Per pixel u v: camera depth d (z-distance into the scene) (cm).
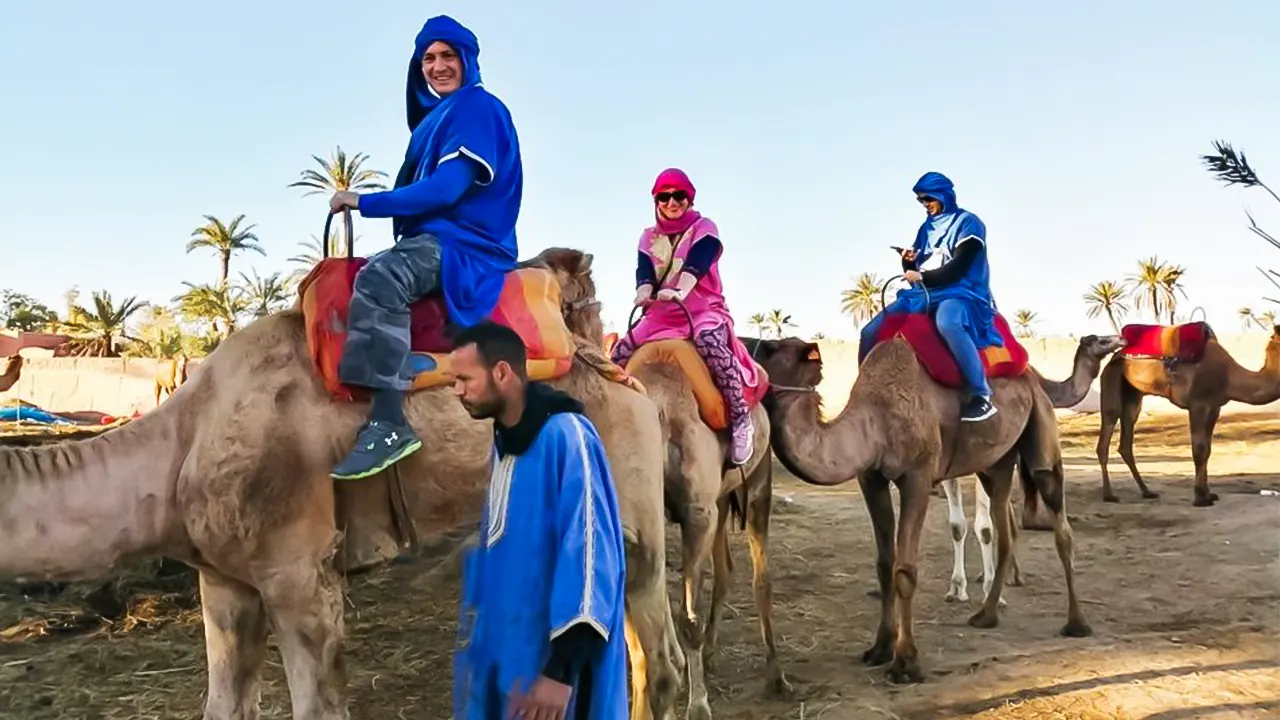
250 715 403
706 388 520
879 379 642
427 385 394
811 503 1434
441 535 406
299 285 403
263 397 375
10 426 2384
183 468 371
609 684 268
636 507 434
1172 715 524
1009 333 727
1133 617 741
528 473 275
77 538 357
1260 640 664
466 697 278
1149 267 5994
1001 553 735
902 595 606
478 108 418
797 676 621
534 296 425
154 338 4672
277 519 369
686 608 516
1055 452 718
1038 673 601
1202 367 1268
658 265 552
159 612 730
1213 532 1066
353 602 771
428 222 414
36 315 7481
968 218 713
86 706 548
